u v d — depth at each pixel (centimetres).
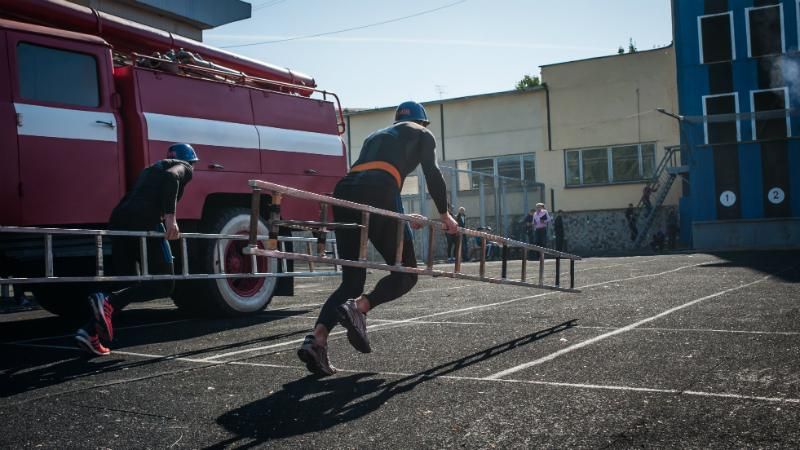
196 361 464
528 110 3039
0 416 333
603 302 707
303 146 810
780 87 2392
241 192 730
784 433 265
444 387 361
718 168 2255
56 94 599
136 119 645
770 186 2208
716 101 2448
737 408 301
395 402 335
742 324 525
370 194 420
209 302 700
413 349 474
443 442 272
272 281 757
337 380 387
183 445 281
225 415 323
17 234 561
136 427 309
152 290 593
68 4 658
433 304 759
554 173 3005
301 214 802
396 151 429
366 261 411
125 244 542
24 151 565
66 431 305
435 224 458
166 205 536
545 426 287
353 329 383
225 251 710
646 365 394
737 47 2433
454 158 3145
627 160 2917
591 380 363
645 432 273
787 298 677
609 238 2925
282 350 497
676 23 2520
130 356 490
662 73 2864
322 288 1155
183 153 571
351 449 269
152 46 736
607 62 2927
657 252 2231
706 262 1340
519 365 409
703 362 396
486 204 2691
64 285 757
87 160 611
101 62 637
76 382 405
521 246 585
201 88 711
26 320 813
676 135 2850
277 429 298
